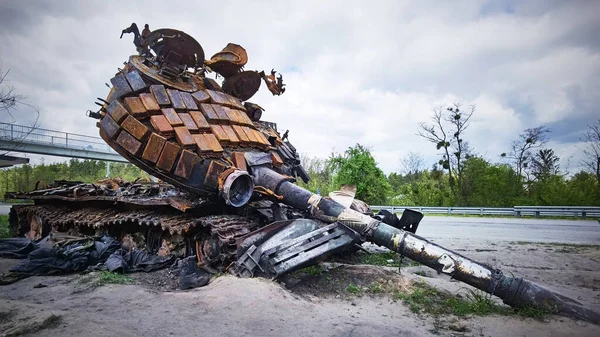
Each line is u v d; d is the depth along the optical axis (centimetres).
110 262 839
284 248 705
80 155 3816
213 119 962
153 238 979
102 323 489
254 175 925
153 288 709
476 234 1606
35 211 1341
